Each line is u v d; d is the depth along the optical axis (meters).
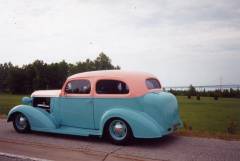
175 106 7.28
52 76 80.69
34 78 79.88
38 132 8.44
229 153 6.18
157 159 5.76
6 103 38.75
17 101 44.59
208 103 50.44
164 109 6.73
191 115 30.34
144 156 5.96
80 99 7.51
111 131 6.91
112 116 6.77
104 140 7.38
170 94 7.46
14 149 6.54
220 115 30.47
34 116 8.03
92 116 7.34
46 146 6.80
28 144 7.00
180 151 6.33
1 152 6.27
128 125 6.64
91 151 6.35
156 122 6.61
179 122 7.61
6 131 8.63
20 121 8.34
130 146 6.77
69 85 7.78
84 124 7.52
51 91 8.59
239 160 5.69
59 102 7.91
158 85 7.71
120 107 6.89
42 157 5.91
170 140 7.37
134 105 6.75
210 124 22.62
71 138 7.65
